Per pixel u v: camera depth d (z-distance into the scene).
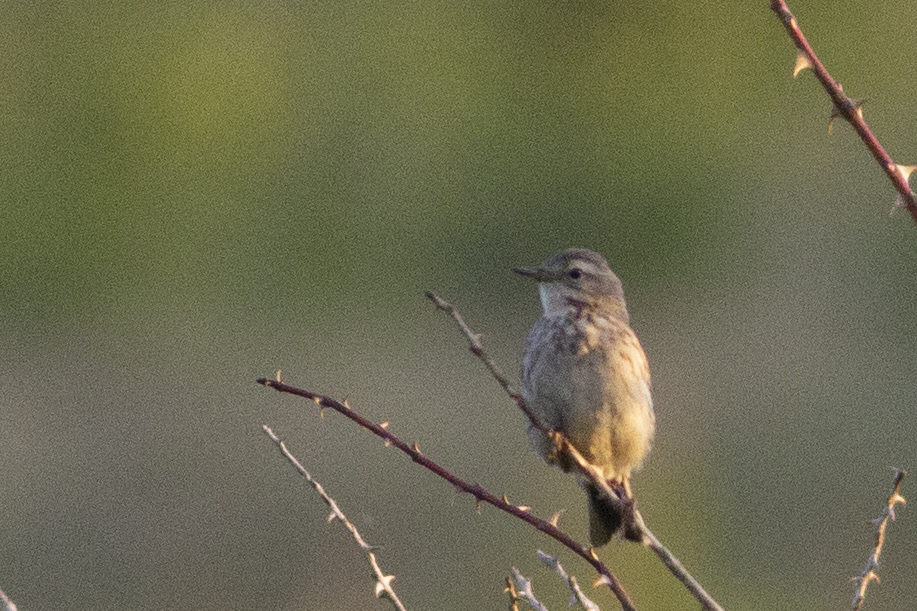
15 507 13.90
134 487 14.34
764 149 19.84
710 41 19.53
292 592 12.47
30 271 17.11
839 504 13.38
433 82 18.92
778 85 19.70
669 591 10.18
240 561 12.91
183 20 17.83
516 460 14.38
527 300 18.77
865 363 17.30
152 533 13.57
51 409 16.27
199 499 14.02
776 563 12.09
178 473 14.58
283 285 17.97
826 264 19.55
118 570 13.02
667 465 13.48
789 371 17.03
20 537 13.40
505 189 19.09
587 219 19.38
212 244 17.70
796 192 19.83
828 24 19.64
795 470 13.93
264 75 17.94
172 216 17.53
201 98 17.48
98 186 17.28
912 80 19.84
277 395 16.69
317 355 17.89
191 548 13.23
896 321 18.45
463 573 12.05
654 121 19.52
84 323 17.27
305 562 12.83
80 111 17.31
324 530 13.27
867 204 19.64
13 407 16.33
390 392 16.88
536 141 19.27
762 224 19.72
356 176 18.42
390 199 18.52
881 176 19.69
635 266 19.48
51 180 17.22
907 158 19.70
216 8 18.05
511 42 19.48
